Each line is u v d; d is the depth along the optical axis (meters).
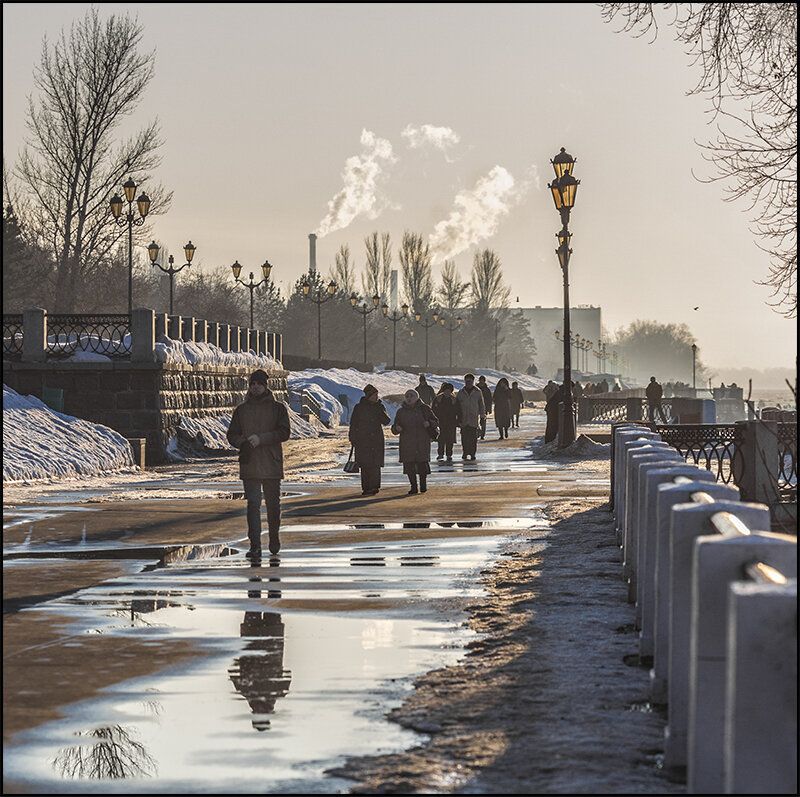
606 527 38.38
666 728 14.44
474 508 45.97
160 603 26.02
